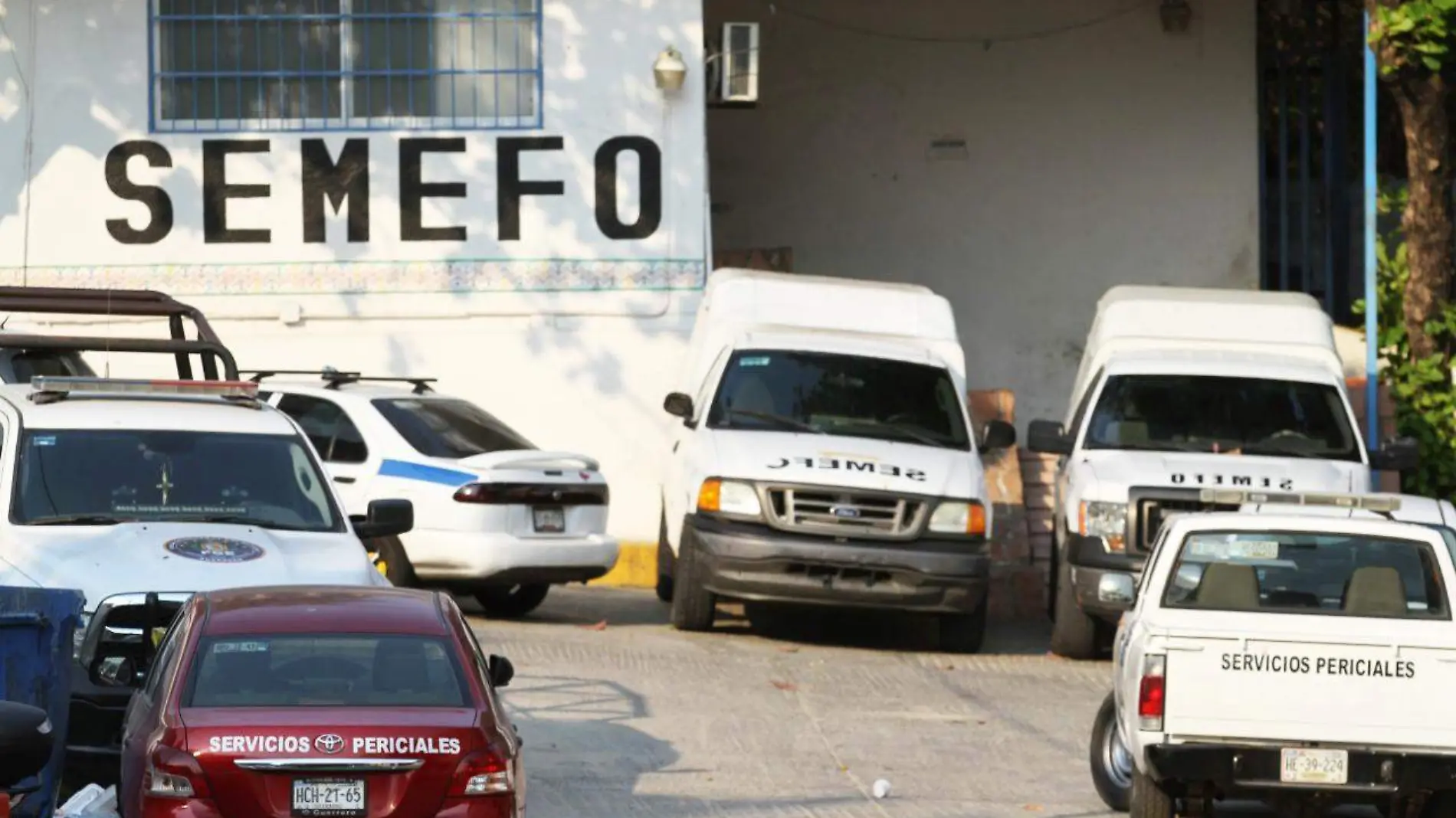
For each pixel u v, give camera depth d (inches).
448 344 2903.5
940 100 3462.1
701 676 2095.2
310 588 1291.8
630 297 2906.0
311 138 2896.2
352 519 1680.6
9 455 1576.0
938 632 2481.5
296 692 1148.5
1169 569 1472.7
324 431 2412.6
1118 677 1535.4
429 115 2908.5
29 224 2888.8
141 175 2893.7
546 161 2906.0
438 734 1117.1
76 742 1381.6
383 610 1234.0
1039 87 3457.2
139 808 1102.4
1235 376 2470.5
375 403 2401.6
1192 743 1360.7
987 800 1624.0
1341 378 2539.4
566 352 2908.5
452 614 1253.1
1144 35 3452.3
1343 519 1491.1
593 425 2910.9
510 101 2906.0
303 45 2903.5
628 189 2906.0
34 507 1549.0
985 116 3459.6
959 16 3457.2
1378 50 2746.1
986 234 3469.5
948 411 2476.6
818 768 1713.8
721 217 3464.6
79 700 1382.9
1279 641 1355.8
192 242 2898.6
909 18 3454.7
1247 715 1357.0
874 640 2474.2
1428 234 2891.2
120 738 1357.0
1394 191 3277.6
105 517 1553.9
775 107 3469.5
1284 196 3506.4
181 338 2062.0
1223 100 3447.3
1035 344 3462.1
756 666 2181.3
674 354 2908.5
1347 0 3459.6
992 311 3467.0
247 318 2898.6
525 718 1843.0
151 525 1529.3
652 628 2426.2
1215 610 1435.8
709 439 2383.1
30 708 961.5
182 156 2896.2
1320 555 1476.4
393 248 2903.5
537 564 2316.7
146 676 1277.1
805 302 2596.0
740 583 2279.8
